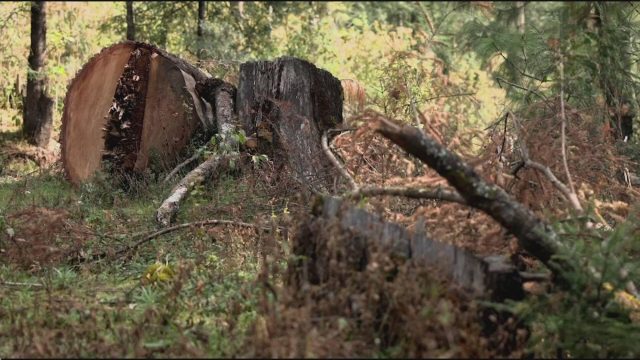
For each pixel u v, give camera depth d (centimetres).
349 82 999
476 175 410
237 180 754
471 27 980
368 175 650
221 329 425
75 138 936
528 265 456
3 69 1324
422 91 950
